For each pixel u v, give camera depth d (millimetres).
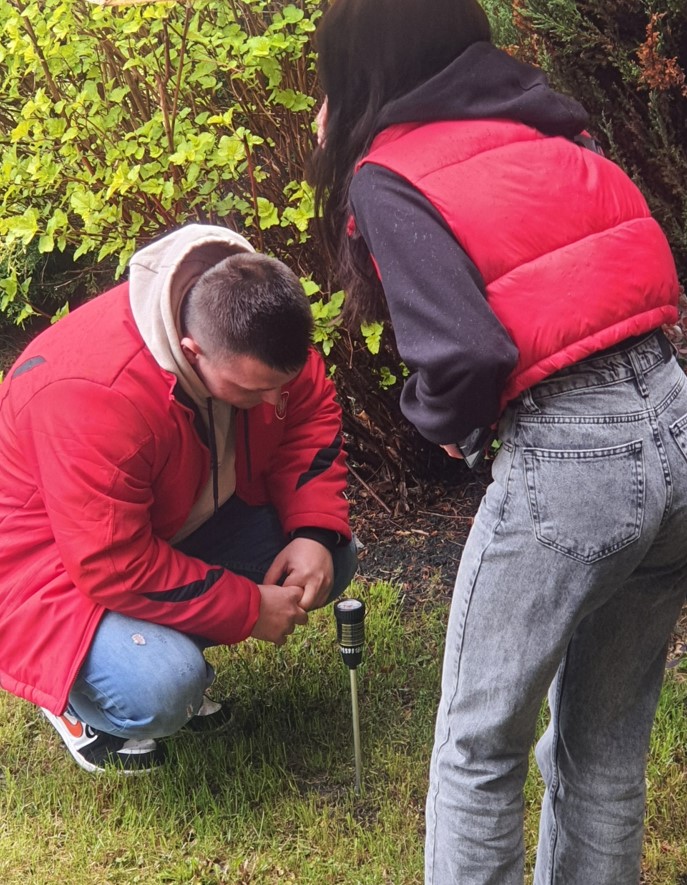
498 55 1536
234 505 2459
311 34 2910
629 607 1644
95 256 4262
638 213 1512
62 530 2049
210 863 2168
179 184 2828
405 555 3248
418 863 2123
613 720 1719
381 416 3434
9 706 2682
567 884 1791
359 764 2324
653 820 2203
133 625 2170
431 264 1400
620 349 1460
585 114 1579
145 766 2406
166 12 2613
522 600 1505
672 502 1471
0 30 2871
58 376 2029
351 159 1595
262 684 2684
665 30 2641
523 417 1474
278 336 1842
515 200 1436
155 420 2025
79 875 2137
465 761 1609
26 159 2982
